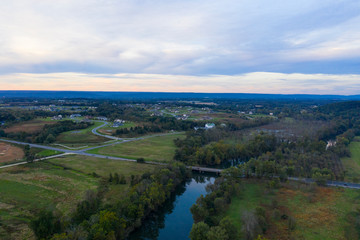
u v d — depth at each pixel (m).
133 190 103.25
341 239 80.38
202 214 92.44
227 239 74.44
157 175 119.38
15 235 77.00
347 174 140.62
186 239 85.38
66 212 92.38
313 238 80.94
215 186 113.94
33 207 96.12
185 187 131.38
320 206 102.50
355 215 94.06
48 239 71.50
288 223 88.62
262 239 76.81
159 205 106.81
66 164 152.62
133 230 88.88
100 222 75.56
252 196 112.94
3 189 111.56
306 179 132.88
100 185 119.88
